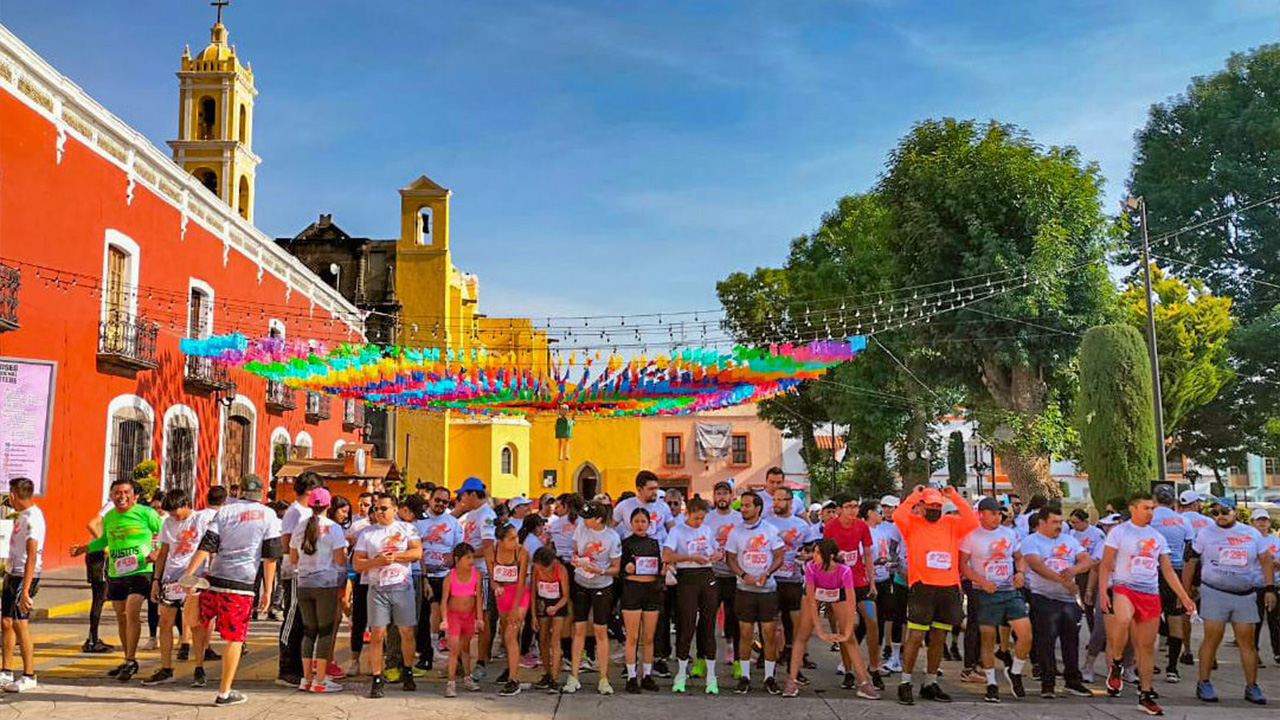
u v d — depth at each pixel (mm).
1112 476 18016
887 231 24703
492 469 43875
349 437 34406
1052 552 9172
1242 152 39219
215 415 23438
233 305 24609
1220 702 8906
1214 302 29375
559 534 10633
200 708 7961
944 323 22547
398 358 16938
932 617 8711
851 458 33156
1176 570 10398
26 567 8438
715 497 9836
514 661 8836
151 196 20344
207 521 8844
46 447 12773
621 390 16672
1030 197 22109
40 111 16438
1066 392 23484
